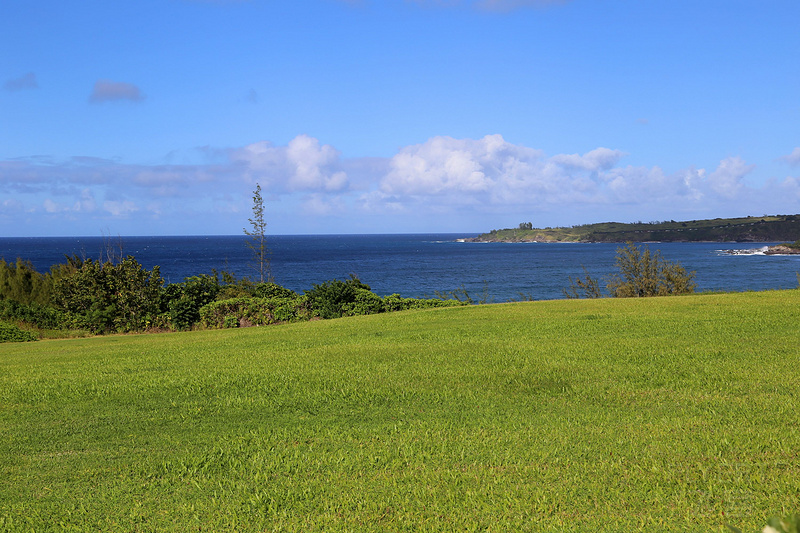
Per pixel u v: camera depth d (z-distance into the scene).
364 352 10.20
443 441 5.45
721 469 4.50
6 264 23.34
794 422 5.54
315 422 6.21
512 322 13.49
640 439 5.28
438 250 167.62
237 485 4.66
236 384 8.02
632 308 15.29
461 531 3.78
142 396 7.55
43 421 6.58
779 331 10.71
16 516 4.21
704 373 7.64
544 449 5.15
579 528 3.73
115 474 4.96
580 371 8.04
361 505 4.22
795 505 3.83
